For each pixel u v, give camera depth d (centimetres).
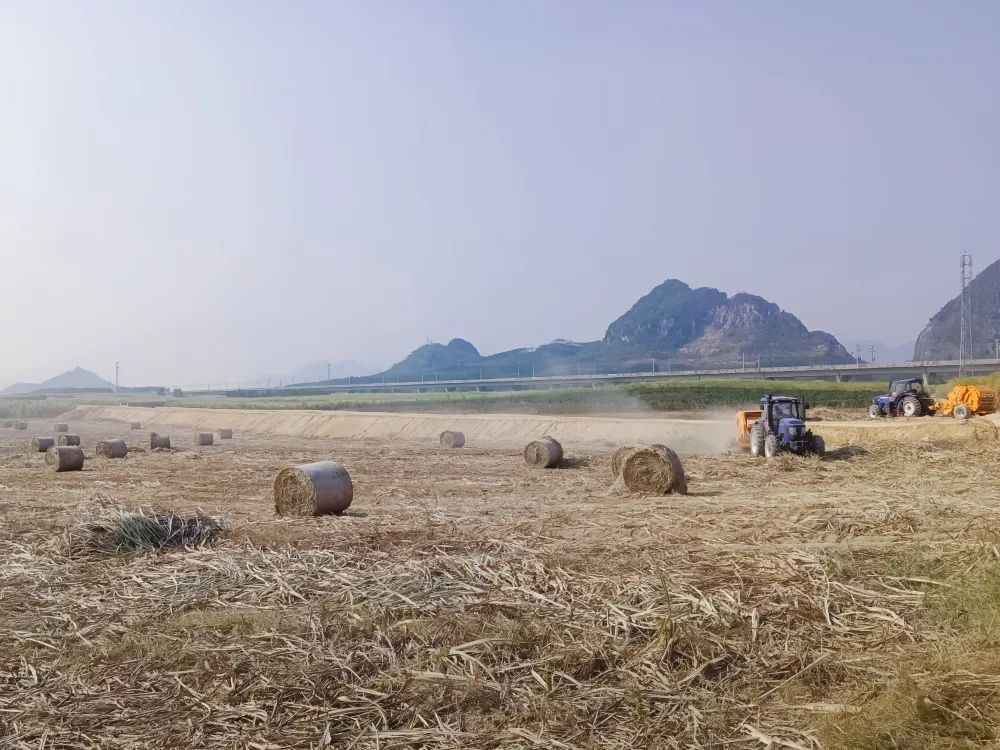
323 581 820
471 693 524
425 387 13300
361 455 2830
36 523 1194
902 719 446
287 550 972
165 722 501
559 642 612
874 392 5609
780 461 2002
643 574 794
